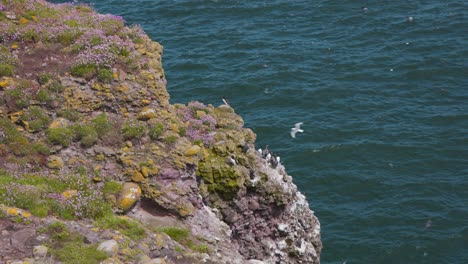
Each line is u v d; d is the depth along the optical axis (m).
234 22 166.50
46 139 52.09
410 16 167.25
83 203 46.16
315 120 123.00
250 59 146.00
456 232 94.56
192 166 53.44
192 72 140.50
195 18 168.75
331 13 170.38
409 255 91.00
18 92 54.25
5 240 40.53
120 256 41.72
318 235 64.94
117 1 180.38
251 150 60.56
